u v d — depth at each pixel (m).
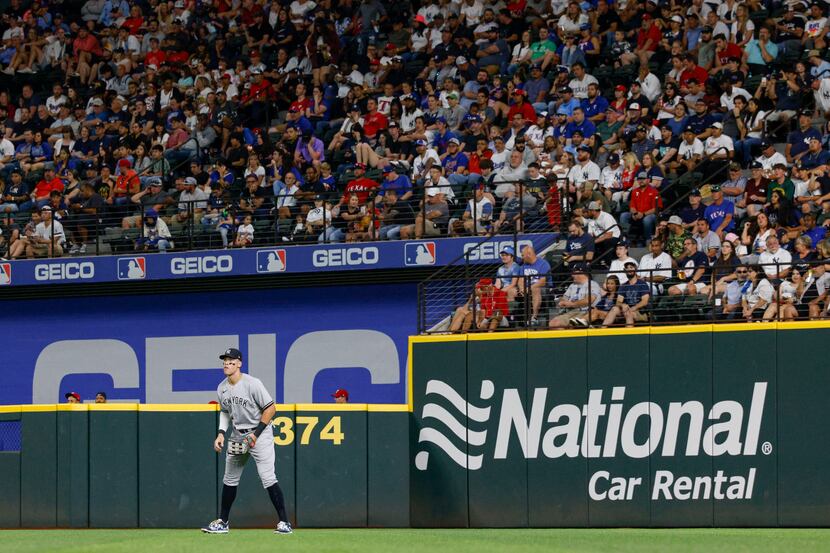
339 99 83.81
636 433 52.25
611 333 52.75
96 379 74.50
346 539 43.09
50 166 85.12
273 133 83.06
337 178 76.50
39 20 98.06
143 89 90.00
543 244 64.69
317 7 91.50
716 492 51.22
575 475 52.66
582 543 42.41
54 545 42.12
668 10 79.00
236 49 91.88
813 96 70.62
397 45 87.25
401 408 52.81
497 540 43.34
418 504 53.69
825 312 52.62
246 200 74.06
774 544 41.69
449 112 77.38
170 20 95.25
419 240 67.06
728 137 67.62
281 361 71.50
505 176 69.94
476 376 54.00
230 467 45.16
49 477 52.31
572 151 72.06
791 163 66.44
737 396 51.19
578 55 79.19
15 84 95.69
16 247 74.81
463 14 85.19
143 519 51.81
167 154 82.69
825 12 76.50
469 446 53.78
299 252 69.12
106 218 74.88
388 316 69.88
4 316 76.19
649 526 51.84
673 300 56.75
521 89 77.25
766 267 57.00
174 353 73.38
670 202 67.50
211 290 72.62
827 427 50.06
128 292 73.69
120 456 52.12
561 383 53.12
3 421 53.19
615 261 60.72
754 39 75.50
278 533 45.41
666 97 73.25
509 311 58.06
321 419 52.50
